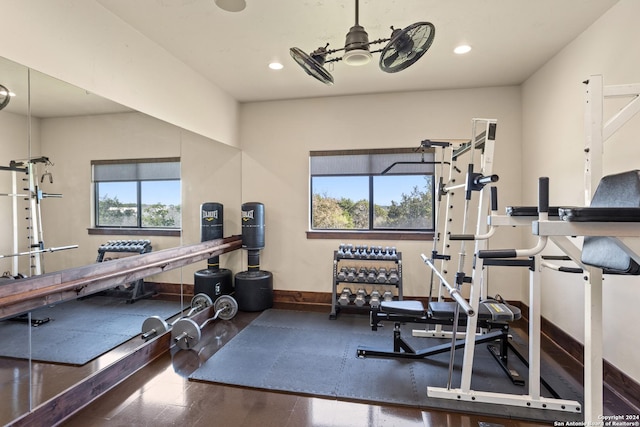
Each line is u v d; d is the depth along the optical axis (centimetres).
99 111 245
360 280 392
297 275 446
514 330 347
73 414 204
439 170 407
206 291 403
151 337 287
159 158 312
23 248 202
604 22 244
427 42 185
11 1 176
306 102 439
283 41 287
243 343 314
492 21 254
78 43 215
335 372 258
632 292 220
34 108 204
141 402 218
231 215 448
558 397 217
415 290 413
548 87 323
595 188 178
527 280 375
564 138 297
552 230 134
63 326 217
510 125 388
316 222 448
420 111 409
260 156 453
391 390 232
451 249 404
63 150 225
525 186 374
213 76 365
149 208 302
